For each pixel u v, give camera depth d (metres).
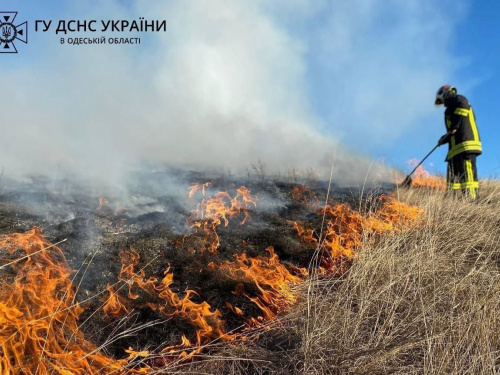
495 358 2.00
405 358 2.08
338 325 2.22
